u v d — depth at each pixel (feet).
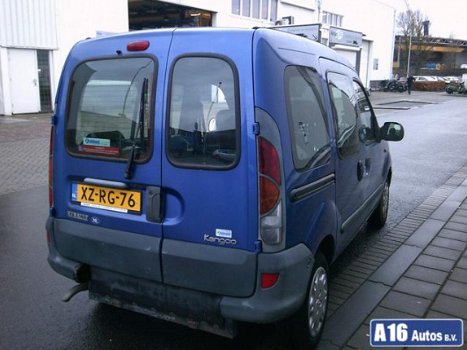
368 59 155.94
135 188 9.78
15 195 24.17
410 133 51.78
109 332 11.27
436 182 27.84
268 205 8.72
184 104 9.17
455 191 25.45
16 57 57.62
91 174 10.30
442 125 60.08
